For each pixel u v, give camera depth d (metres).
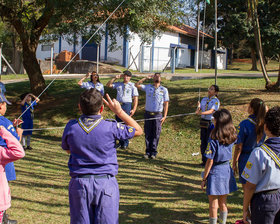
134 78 16.23
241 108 9.70
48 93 14.46
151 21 11.39
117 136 2.99
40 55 31.50
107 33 13.50
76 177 2.91
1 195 3.37
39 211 4.64
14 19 12.15
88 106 2.99
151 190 5.67
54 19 11.33
